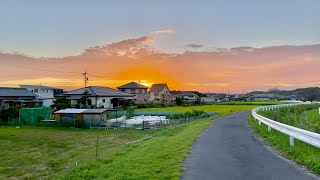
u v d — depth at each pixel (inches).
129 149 577.3
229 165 376.8
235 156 438.0
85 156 701.3
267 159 412.2
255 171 343.6
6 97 2119.8
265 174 329.4
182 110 2464.3
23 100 2191.2
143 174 336.5
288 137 605.6
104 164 427.8
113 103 2593.5
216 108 2869.1
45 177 513.0
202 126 983.0
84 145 919.0
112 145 892.0
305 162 374.3
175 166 372.5
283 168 356.5
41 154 769.6
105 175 350.0
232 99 5851.4
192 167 367.6
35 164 637.9
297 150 442.6
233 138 650.8
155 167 371.2
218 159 416.5
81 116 1545.3
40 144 946.1
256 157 427.8
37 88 2952.8
